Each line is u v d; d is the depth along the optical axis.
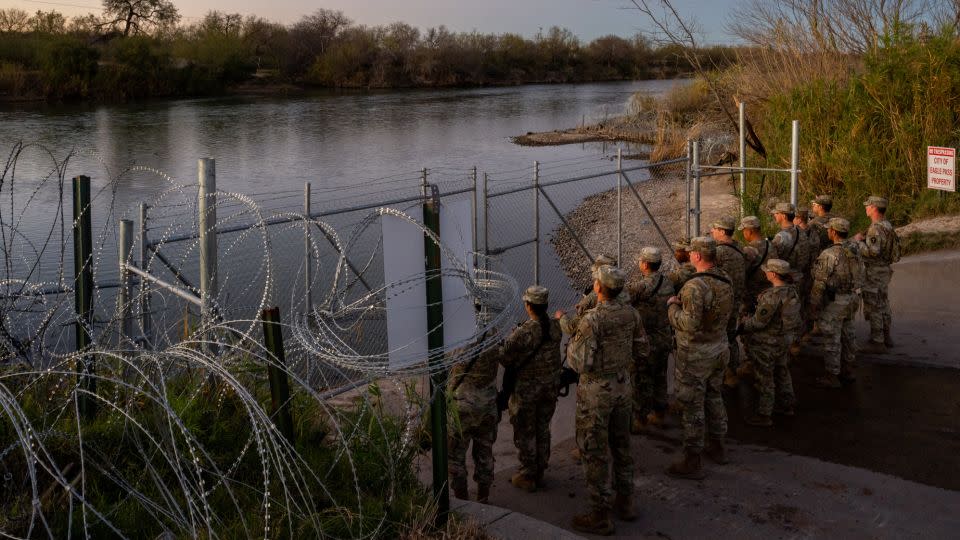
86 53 79.06
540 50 124.00
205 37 100.56
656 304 7.39
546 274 16.28
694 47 22.48
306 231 5.98
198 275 12.93
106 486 4.68
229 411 5.39
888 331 9.52
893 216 15.14
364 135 48.41
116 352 5.04
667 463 6.81
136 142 43.19
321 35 112.88
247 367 5.30
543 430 6.37
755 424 7.55
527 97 86.56
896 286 11.43
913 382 8.50
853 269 8.30
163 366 5.39
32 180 29.59
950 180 12.69
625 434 5.75
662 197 24.62
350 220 19.77
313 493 4.76
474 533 4.69
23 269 14.37
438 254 4.62
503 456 7.09
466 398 5.85
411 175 31.17
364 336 7.98
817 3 20.30
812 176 16.53
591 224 21.06
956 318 10.30
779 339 7.43
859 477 6.43
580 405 5.67
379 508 4.65
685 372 6.45
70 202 24.44
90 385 5.27
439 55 113.56
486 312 5.62
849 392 8.32
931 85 15.35
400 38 114.38
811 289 9.33
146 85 84.56
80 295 5.45
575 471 6.78
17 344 5.34
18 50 78.69
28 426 3.99
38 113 61.03
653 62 128.62
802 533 5.56
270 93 95.44
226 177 31.52
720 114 33.69
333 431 5.52
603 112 62.78
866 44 19.50
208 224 6.12
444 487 4.83
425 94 93.88
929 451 6.88
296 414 5.50
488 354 5.89
